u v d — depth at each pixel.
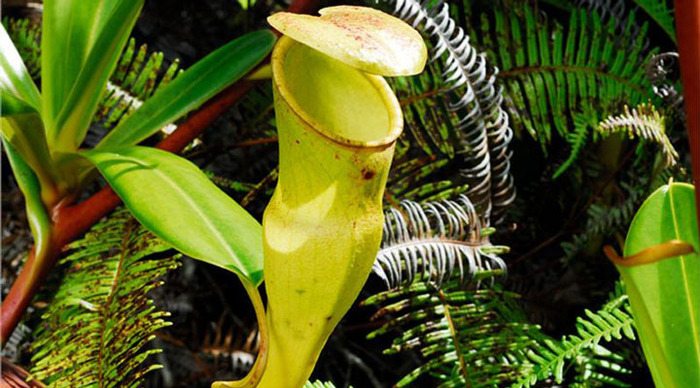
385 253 0.56
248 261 0.49
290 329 0.46
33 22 0.77
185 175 0.53
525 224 0.72
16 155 0.58
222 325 0.72
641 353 0.64
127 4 0.56
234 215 0.51
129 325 0.55
